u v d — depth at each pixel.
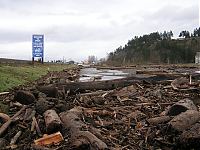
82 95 19.33
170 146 9.95
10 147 9.67
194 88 20.84
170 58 162.12
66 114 11.49
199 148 9.13
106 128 12.12
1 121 12.06
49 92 17.86
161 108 15.91
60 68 60.12
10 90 19.28
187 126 10.52
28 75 29.95
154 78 25.69
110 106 16.30
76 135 9.24
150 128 11.88
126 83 23.00
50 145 9.48
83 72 51.84
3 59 58.53
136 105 16.56
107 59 192.88
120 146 10.05
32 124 11.22
